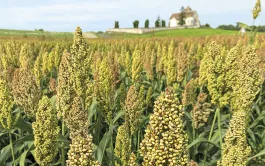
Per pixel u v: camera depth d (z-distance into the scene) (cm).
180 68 1163
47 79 1614
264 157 793
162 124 270
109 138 656
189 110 1106
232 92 709
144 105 987
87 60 638
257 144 858
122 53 1742
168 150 268
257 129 987
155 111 271
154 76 1543
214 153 877
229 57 676
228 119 970
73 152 281
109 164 680
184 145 277
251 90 667
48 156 514
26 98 688
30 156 846
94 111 764
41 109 500
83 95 644
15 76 778
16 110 836
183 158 273
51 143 510
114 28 14988
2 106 591
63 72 617
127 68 1501
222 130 779
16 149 684
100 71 713
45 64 1495
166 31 11575
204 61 1050
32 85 685
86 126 577
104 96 709
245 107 681
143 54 2064
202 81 1062
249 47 669
